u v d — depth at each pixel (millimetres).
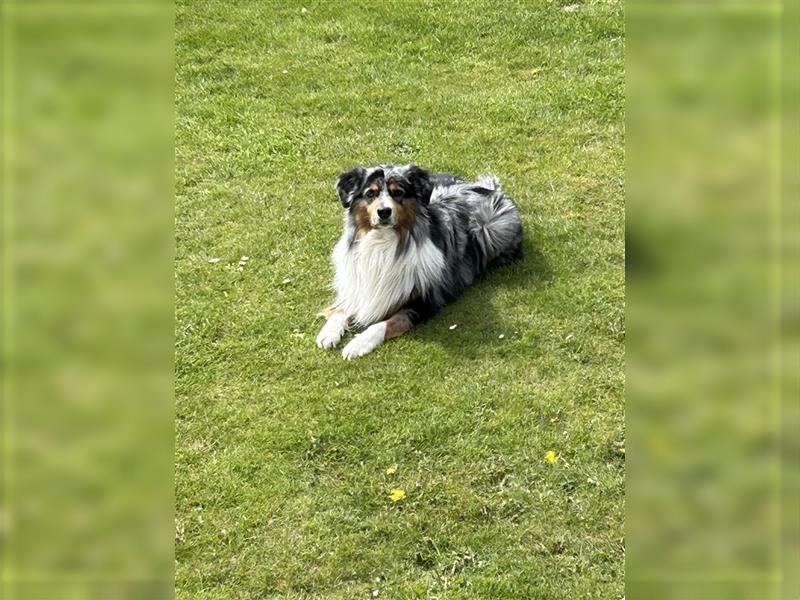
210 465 3473
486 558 3260
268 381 3684
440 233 3895
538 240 4082
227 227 4223
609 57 5070
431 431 3510
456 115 4742
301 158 4559
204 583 3254
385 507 3363
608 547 3258
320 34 5398
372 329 3781
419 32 5363
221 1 5770
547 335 3750
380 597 3213
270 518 3359
